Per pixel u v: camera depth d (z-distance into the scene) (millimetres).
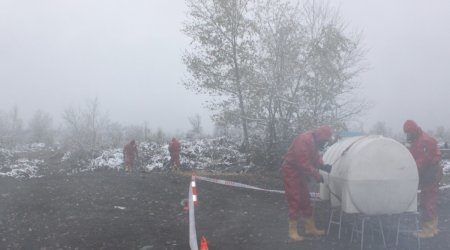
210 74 24219
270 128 22109
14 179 18188
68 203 11812
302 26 22078
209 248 7152
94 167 24734
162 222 9305
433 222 7574
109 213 10398
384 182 6914
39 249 7422
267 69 22000
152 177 18219
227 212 10297
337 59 21703
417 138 7629
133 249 7344
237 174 20016
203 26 24375
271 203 11531
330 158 7918
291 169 7508
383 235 7238
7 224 9305
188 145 27031
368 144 6934
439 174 7570
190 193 8477
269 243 7344
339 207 7812
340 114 21828
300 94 21703
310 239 7504
